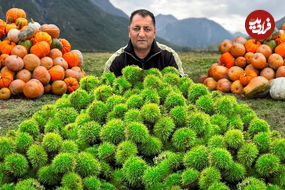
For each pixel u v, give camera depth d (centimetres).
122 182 179
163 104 229
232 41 944
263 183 166
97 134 201
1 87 784
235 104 237
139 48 375
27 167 176
